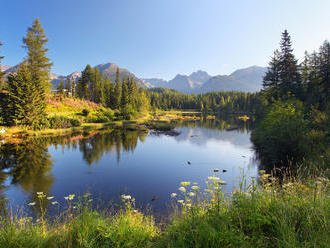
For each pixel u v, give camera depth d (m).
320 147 11.14
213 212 2.90
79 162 14.73
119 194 9.09
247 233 2.46
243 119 72.38
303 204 2.80
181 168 13.67
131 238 2.75
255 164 13.77
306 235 2.22
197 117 84.94
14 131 24.91
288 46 28.67
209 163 14.98
